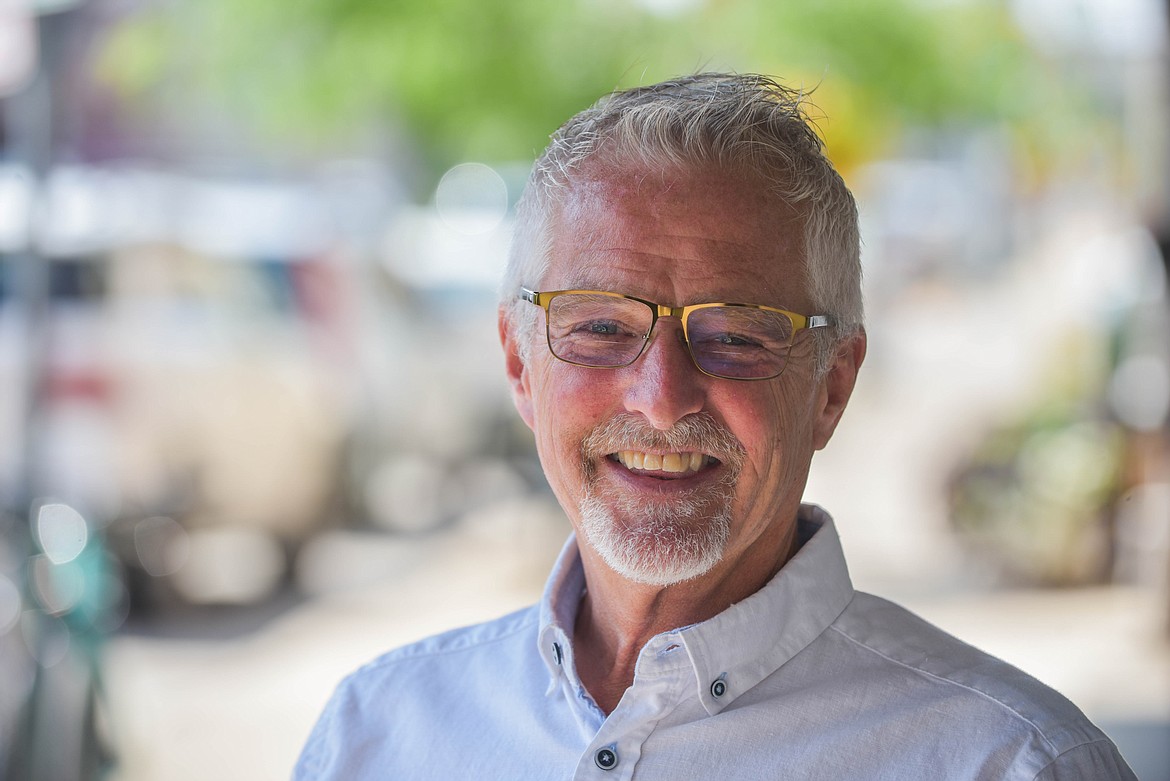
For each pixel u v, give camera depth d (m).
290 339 8.78
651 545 1.84
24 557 5.04
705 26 10.02
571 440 1.91
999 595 8.36
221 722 6.18
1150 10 8.25
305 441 8.47
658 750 1.82
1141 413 8.44
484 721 2.05
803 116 1.96
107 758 5.03
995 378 14.68
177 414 7.92
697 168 1.84
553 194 1.94
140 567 7.70
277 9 10.05
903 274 21.72
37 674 4.70
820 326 1.90
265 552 8.41
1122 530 8.39
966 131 13.27
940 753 1.74
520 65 9.95
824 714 1.81
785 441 1.89
